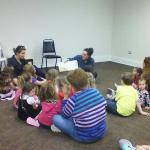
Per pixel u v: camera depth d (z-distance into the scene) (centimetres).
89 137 280
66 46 740
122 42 790
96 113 268
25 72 431
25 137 296
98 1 768
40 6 673
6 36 642
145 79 410
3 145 277
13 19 643
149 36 707
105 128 293
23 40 668
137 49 746
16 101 379
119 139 297
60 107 302
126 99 362
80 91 271
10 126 325
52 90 326
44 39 698
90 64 542
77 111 267
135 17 739
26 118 337
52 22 700
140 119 359
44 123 316
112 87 514
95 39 792
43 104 321
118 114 368
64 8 711
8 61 523
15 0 635
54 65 723
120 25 789
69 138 295
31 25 671
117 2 789
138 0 723
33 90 344
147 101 404
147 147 249
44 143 284
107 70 682
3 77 428
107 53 827
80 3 736
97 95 271
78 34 754
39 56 700
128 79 370
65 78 317
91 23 771
